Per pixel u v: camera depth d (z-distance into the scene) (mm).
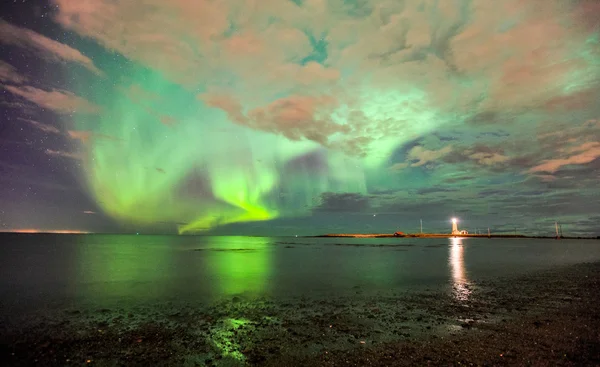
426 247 94875
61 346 9242
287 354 8539
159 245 102812
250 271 29969
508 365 7676
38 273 27266
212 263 38781
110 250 69062
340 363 7926
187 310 13875
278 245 116625
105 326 11352
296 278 24719
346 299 16203
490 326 11039
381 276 25797
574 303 14758
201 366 7820
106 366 7836
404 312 13258
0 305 14844
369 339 9750
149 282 22438
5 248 71250
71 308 14234
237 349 8961
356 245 116500
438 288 19422
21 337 10039
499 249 78000
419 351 8672
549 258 45312
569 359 8055
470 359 8086
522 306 14195
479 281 22234
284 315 12922
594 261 39125
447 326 11109
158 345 9312
